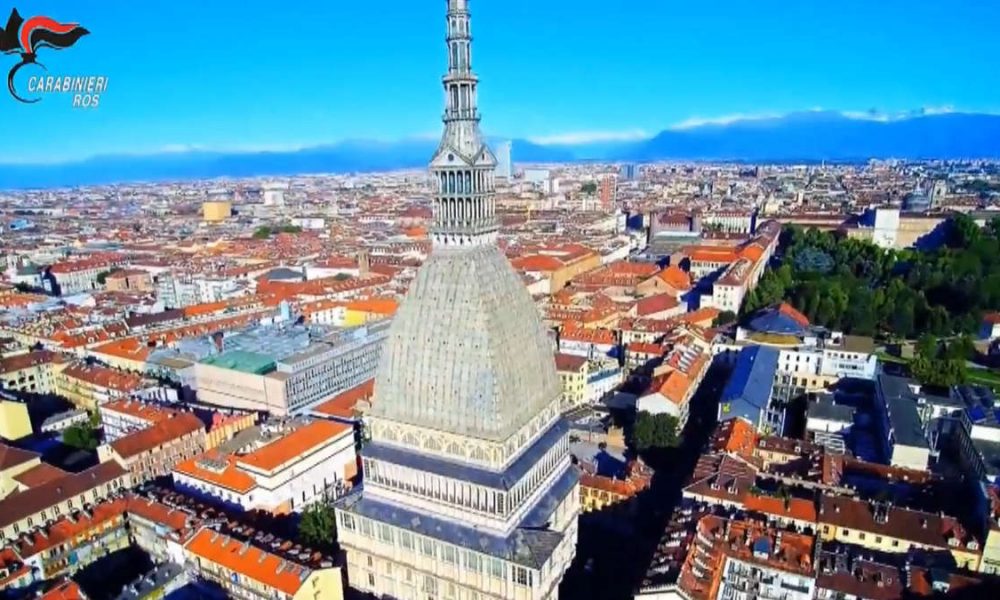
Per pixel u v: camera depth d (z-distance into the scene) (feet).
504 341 417.08
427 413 423.64
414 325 427.74
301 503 587.27
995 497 468.34
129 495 541.75
